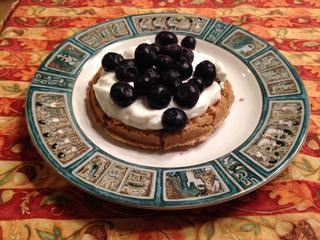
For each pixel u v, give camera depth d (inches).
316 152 8.4
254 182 7.0
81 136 7.9
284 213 7.2
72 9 12.0
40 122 8.1
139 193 6.8
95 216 7.1
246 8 12.2
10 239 6.7
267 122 8.3
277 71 9.5
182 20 10.9
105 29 10.6
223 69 9.0
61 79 9.2
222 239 6.8
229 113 9.0
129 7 12.1
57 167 7.2
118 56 8.7
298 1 12.5
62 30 11.2
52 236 6.8
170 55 8.4
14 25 11.3
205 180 7.1
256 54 9.9
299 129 8.0
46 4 12.1
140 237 6.8
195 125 8.2
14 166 7.9
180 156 8.1
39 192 7.5
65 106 8.6
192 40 9.3
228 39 10.4
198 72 8.4
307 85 9.8
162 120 7.8
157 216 7.1
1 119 8.8
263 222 7.1
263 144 7.8
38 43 10.8
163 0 12.4
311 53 10.7
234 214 7.2
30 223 7.0
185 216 7.1
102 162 7.4
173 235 6.9
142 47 8.2
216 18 11.8
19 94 9.4
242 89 9.5
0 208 7.2
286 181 7.8
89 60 9.8
